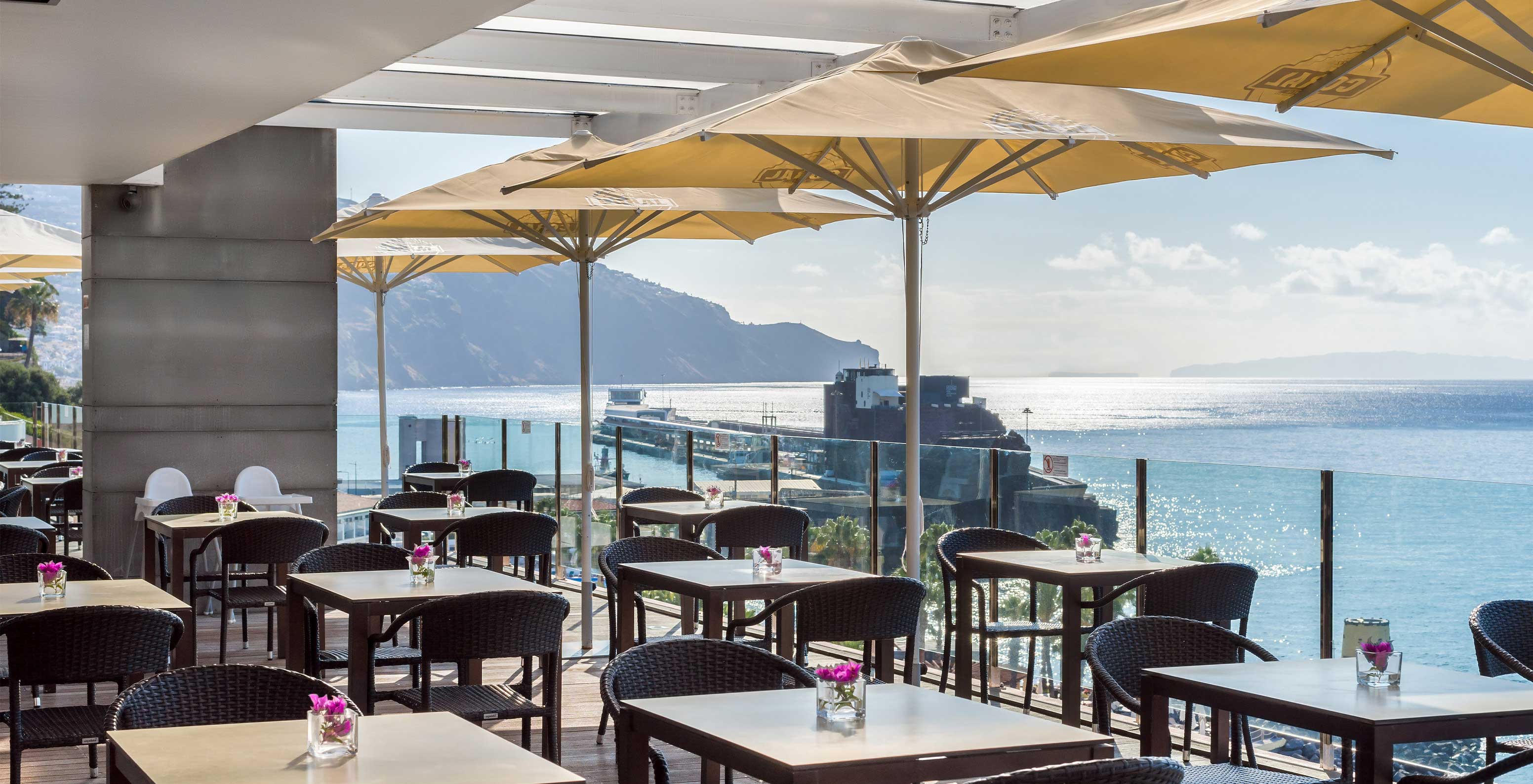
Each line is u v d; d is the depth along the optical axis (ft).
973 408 218.38
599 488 37.76
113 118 23.88
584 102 36.58
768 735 10.12
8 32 17.87
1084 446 276.82
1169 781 8.63
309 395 35.78
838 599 17.22
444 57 31.22
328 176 35.88
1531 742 15.01
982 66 12.86
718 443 32.14
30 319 192.65
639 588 20.47
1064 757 9.91
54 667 14.97
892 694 11.73
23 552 24.71
